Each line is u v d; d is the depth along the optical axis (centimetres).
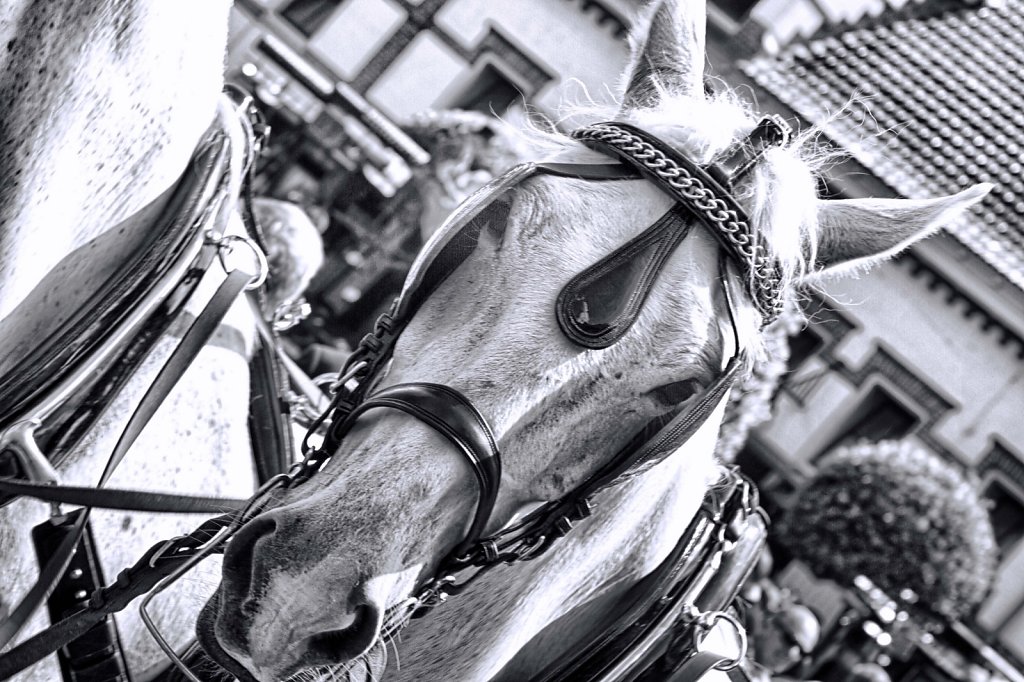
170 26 169
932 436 1380
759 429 1373
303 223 294
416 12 1424
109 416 178
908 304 1383
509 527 151
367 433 147
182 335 184
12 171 159
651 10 181
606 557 181
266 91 1269
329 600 137
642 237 151
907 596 989
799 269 172
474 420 142
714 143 160
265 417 204
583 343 145
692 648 195
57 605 172
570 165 156
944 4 1483
